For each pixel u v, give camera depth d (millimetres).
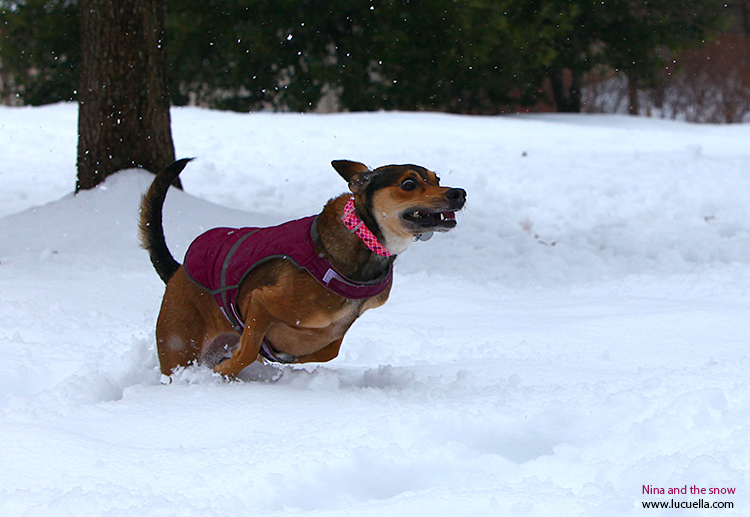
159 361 6039
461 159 21062
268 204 15641
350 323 5688
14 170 18719
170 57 34344
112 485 3799
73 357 6422
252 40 32188
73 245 10562
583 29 35875
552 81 40125
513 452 4559
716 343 6859
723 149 24094
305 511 3570
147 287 8922
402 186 5172
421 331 7590
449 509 3549
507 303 9039
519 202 16547
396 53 32250
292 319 5438
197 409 4934
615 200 16641
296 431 4559
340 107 37219
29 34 35500
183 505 3541
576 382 5680
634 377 5637
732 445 4148
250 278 5559
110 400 5688
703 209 15516
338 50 34000
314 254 5301
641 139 26203
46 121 24828
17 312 7641
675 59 40938
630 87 40938
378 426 4543
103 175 12203
